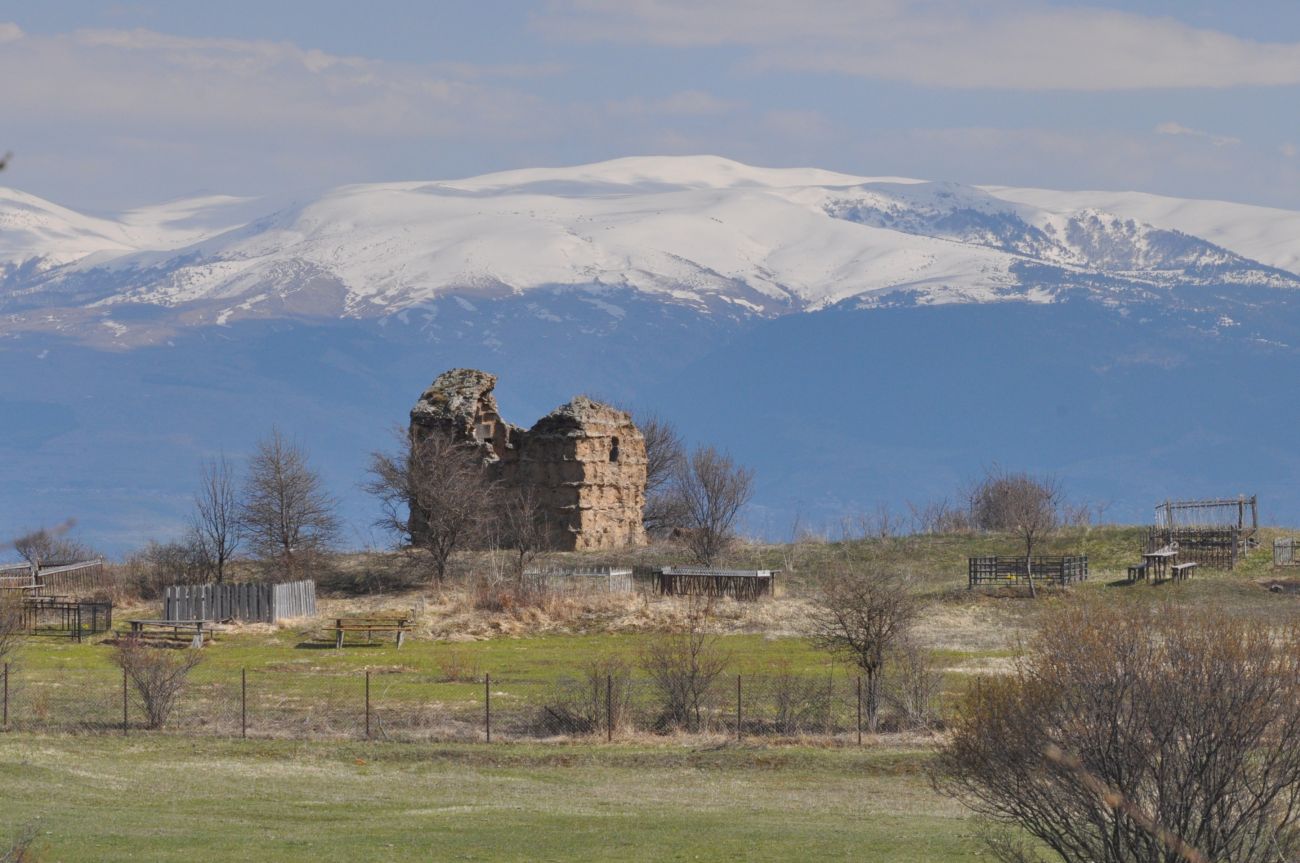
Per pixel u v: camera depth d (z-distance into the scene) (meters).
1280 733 93.25
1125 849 94.31
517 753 170.12
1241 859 92.50
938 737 173.00
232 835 120.12
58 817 124.44
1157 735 92.25
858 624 197.12
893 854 115.88
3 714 189.50
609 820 131.50
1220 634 94.44
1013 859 105.69
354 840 119.25
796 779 157.00
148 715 186.75
